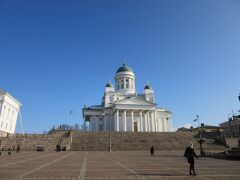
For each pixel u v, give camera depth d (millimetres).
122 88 108250
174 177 15484
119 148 59469
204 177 15500
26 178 14984
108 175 16391
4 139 61625
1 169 19812
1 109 80312
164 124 105688
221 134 73500
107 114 99875
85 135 67688
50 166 22344
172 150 58219
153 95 110000
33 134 67312
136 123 96438
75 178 15086
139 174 16891
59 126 109125
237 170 19188
